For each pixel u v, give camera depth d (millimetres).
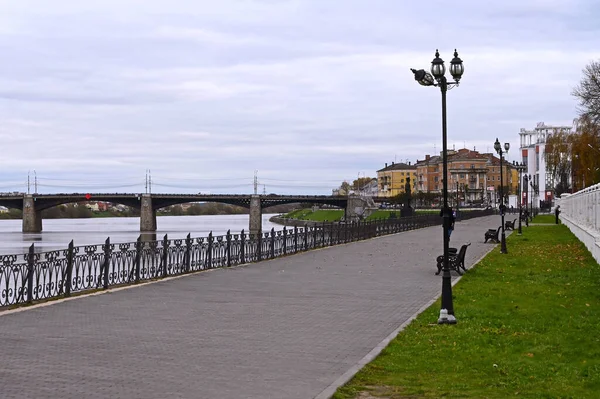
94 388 8750
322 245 40625
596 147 80188
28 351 10961
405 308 16250
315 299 17797
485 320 14320
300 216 164375
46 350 11055
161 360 10445
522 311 15609
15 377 9266
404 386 9180
